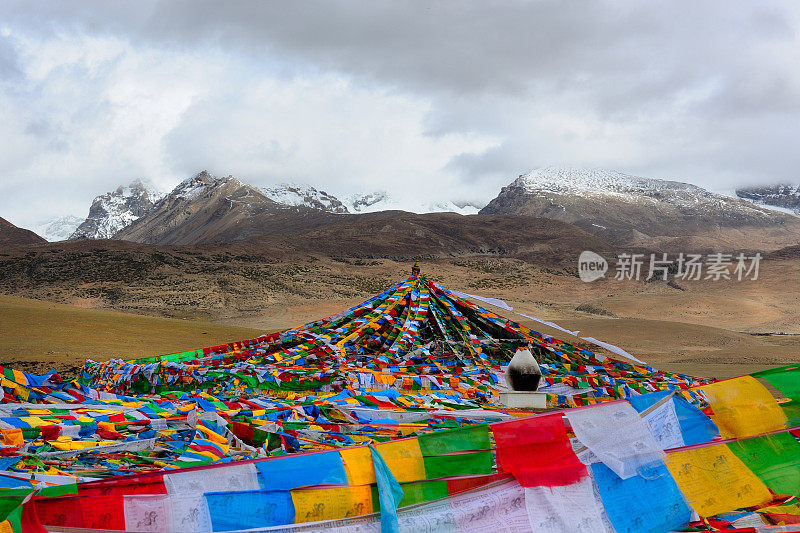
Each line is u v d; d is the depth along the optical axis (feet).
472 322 55.57
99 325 145.69
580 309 366.43
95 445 25.32
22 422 27.86
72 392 36.96
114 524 14.69
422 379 46.16
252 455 24.21
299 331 55.98
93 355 115.75
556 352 52.47
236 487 16.05
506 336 53.98
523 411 35.37
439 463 18.19
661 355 212.23
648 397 21.15
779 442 21.75
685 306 366.84
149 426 29.32
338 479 16.88
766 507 20.45
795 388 22.66
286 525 16.10
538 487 18.35
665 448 20.65
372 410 33.24
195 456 24.02
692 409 21.54
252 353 52.21
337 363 49.80
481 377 47.96
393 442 18.15
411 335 53.36
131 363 51.19
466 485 18.10
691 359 201.05
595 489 18.93
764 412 22.02
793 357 199.62
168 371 47.75
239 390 44.91
